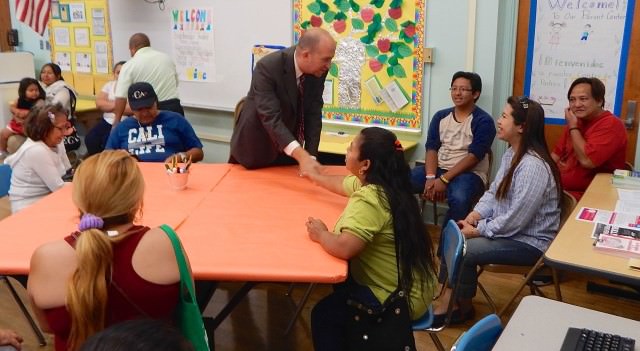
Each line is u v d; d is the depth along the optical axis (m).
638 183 2.88
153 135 3.41
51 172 3.03
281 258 1.82
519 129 2.64
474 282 2.70
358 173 2.04
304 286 3.32
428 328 2.08
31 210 2.27
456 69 3.98
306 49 2.56
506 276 3.43
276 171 2.87
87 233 1.36
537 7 3.83
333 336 2.03
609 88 3.73
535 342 1.50
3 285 3.32
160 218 2.16
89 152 5.29
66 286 1.39
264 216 2.21
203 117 5.42
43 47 6.47
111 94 5.23
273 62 2.64
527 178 2.57
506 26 3.89
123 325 0.91
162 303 1.45
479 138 3.61
